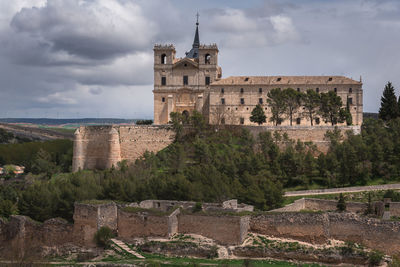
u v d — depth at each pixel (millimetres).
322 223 59281
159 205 74062
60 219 71812
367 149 108312
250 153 110688
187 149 124188
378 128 125375
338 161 107625
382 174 105750
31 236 72625
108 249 62469
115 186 85812
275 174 104062
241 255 58438
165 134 137250
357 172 104188
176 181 84312
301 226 59875
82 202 68500
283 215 60750
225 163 104438
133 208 65625
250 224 61938
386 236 57562
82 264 58938
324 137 127062
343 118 136000
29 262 60406
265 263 56188
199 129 135750
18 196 92188
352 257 56125
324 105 136250
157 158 124562
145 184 87500
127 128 135625
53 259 63750
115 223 67750
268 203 84125
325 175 105375
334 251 56812
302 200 85688
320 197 93438
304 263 56406
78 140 134750
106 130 133750
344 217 59750
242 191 84562
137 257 59281
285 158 108000
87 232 66625
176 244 59750
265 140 119625
